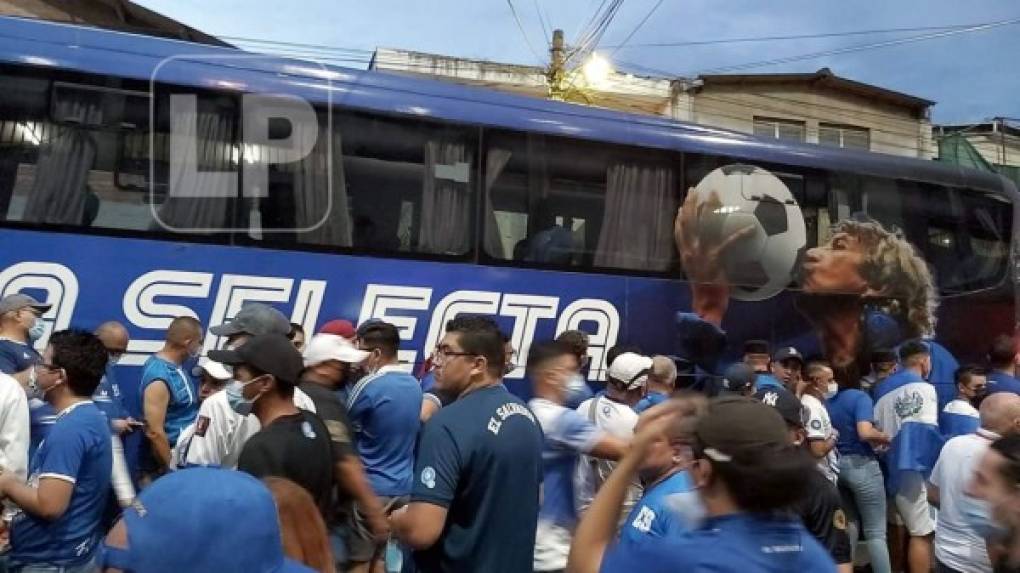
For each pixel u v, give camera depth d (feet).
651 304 27.07
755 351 27.50
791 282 29.55
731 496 7.16
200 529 5.65
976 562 14.75
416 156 24.45
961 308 32.73
